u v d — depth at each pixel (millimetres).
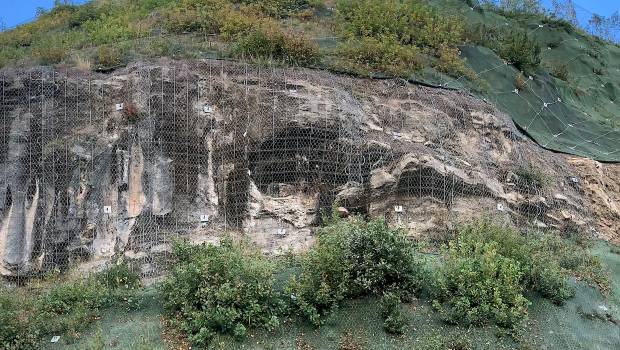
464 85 15859
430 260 11344
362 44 15539
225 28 15680
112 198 12328
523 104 16797
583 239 13625
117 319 10125
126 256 11781
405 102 14422
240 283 9883
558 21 23219
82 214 12227
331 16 17688
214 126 12992
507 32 20672
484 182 13375
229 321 9602
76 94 13250
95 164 12562
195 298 9945
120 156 12570
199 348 9422
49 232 12109
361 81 14711
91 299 10383
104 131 12875
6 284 11781
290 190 12555
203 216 12266
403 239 10773
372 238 10625
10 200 12398
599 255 13031
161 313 10203
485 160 14031
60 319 10055
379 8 17422
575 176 15258
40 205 12320
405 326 9953
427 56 16344
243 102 13258
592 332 10469
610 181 15672
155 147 12586
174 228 12094
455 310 10141
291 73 14000
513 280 10516
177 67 13539
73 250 11984
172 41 15258
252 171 12609
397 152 13062
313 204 12469
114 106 13164
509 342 9859
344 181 12672
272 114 13016
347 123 13180
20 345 9508
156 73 13266
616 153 16578
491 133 14664
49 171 12516
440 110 14492
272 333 9750
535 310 10688
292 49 14734
